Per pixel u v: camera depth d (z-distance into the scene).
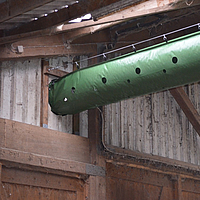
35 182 6.07
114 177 7.35
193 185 9.27
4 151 5.60
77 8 5.16
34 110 6.46
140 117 8.00
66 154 6.60
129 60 5.46
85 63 7.23
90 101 5.91
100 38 7.12
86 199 6.70
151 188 8.16
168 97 8.85
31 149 6.06
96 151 7.00
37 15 5.47
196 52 4.96
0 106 5.97
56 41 6.41
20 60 6.24
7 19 5.22
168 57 5.14
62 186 6.47
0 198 5.54
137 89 5.47
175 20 7.16
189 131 9.32
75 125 7.12
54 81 6.39
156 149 8.22
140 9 5.16
